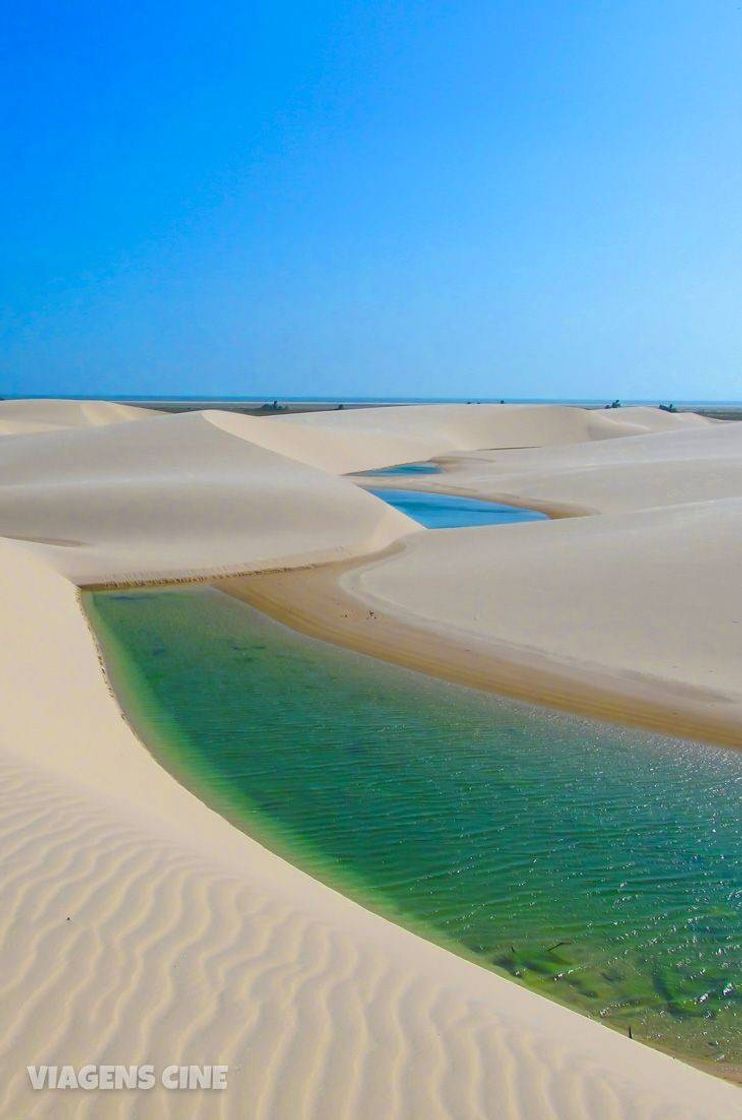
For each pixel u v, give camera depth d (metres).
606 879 7.23
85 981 3.99
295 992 4.18
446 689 12.59
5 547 18.64
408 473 53.81
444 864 7.44
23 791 6.34
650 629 14.56
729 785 9.23
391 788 9.09
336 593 19.06
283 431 54.38
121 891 4.93
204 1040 3.70
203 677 13.20
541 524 25.92
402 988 4.43
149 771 9.06
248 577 21.00
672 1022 5.37
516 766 9.74
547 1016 4.79
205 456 37.66
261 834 7.96
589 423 82.25
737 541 19.16
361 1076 3.61
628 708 11.59
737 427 67.62
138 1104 3.27
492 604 16.89
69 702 10.60
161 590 19.66
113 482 30.92
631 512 26.38
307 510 27.16
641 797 8.91
